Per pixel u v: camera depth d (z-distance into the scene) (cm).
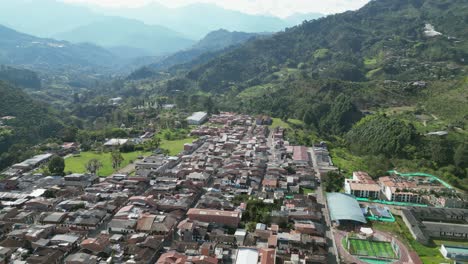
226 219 15688
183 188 19812
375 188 19738
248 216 16550
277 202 17975
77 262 12462
